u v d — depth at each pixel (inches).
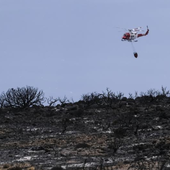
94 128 3572.8
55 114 4441.4
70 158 2365.9
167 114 3880.4
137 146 2551.7
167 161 1998.0
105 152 2509.8
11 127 3809.1
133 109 4254.4
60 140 3056.1
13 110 4842.5
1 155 2608.3
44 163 2260.1
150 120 3708.2
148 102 4756.4
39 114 4480.8
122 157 2314.2
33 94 5029.5
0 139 3302.2
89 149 2610.7
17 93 5009.8
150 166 1935.3
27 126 3848.4
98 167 2010.3
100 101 4899.1
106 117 4067.4
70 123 3858.3
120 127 3201.3
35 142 3036.4
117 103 4830.2
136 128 3238.2
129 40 3698.3
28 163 2252.7
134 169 1915.6
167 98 5009.8
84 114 4303.6
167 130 3218.5
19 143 3041.3
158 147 2493.8
